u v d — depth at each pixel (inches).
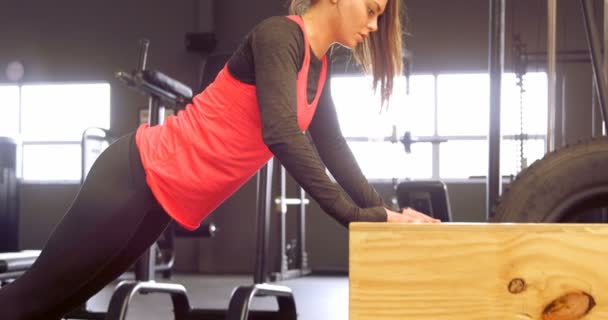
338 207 51.1
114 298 98.4
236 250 374.0
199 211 58.6
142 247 61.4
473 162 357.1
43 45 392.5
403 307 41.9
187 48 376.5
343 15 55.6
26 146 392.8
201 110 57.2
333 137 64.8
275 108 52.0
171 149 56.9
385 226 42.1
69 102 391.5
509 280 41.6
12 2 395.5
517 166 267.6
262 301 230.8
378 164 361.7
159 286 103.8
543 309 41.4
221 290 283.1
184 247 378.9
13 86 394.9
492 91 92.9
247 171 58.3
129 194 56.9
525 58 288.4
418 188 111.6
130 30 386.6
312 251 369.1
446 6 359.6
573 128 341.1
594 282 41.5
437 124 359.9
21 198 390.9
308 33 56.4
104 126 388.5
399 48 59.9
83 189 57.8
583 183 72.2
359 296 42.1
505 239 41.8
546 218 72.4
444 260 41.8
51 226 387.5
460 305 41.6
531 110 336.5
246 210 373.7
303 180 51.7
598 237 41.6
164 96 149.9
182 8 383.2
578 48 344.8
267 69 52.8
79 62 389.1
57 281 58.0
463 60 357.4
